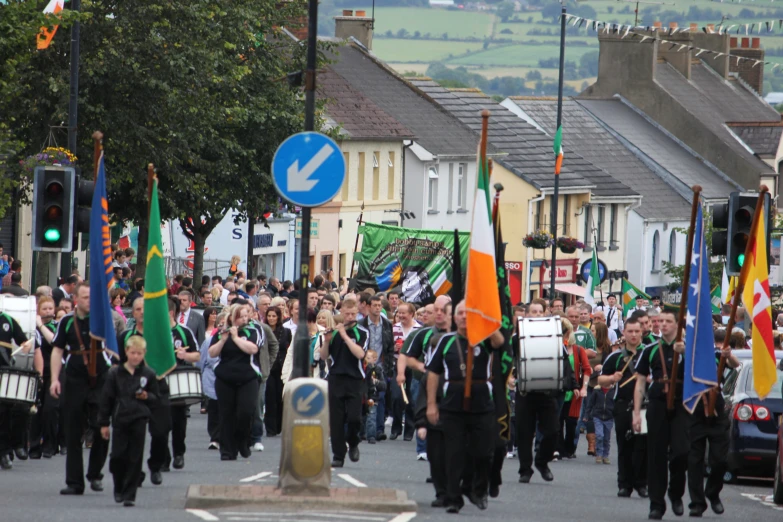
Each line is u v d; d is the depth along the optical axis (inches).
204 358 2101.4
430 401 1424.7
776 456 1951.3
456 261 1553.9
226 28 3887.8
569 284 7308.1
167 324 1539.1
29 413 1822.1
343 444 1860.2
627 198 7608.3
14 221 4424.2
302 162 1464.1
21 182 3314.5
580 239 7401.6
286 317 2443.4
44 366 1865.2
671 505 1579.7
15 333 1744.6
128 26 3459.6
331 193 1467.8
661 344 1518.2
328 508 1397.6
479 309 1398.9
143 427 1414.9
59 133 3459.6
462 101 7603.4
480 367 1419.8
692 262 1526.8
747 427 1963.6
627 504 1637.6
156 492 1531.7
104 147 3535.9
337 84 6727.4
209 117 3767.2
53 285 2181.3
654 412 1508.4
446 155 6820.9
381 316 2224.4
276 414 2267.5
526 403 1812.3
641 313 1715.1
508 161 7140.8
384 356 2223.2
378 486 1665.8
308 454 1419.8
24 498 1456.7
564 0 4662.9
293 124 4534.9
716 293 3981.3
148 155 3575.3
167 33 3526.1
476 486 1488.7
